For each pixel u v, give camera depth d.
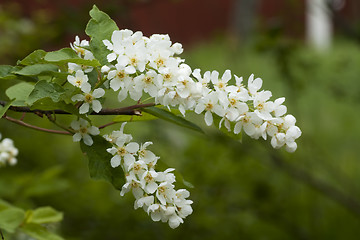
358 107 12.42
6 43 7.61
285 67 7.45
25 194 5.12
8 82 6.08
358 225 7.89
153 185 2.65
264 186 7.33
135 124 8.23
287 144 2.67
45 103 2.70
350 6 12.22
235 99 2.64
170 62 2.60
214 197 6.94
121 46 2.62
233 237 6.93
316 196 8.02
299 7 7.66
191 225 6.74
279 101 2.67
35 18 7.62
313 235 7.52
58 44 7.67
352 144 11.50
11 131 7.80
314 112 11.28
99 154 2.82
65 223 6.62
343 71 8.23
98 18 2.82
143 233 6.57
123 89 2.63
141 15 11.68
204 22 22.03
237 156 7.36
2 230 3.54
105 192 7.43
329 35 20.97
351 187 8.72
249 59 13.12
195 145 7.29
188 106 2.61
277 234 7.41
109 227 6.54
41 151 8.05
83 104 2.71
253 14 9.10
